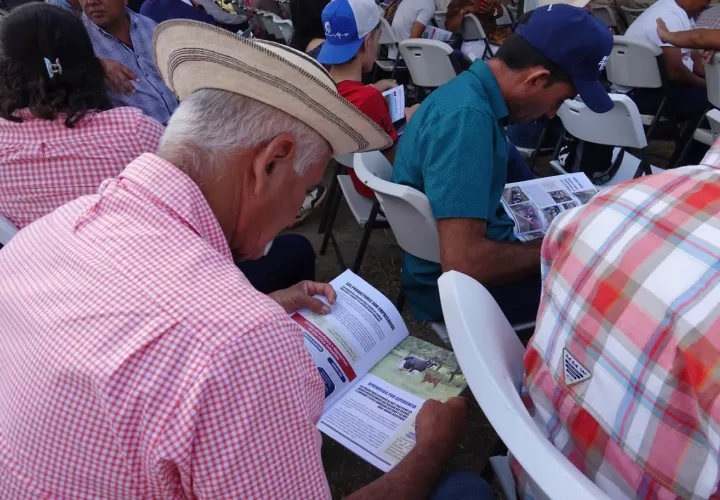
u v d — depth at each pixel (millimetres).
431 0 4773
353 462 1776
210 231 740
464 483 1047
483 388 783
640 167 2365
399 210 1610
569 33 1471
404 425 1121
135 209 718
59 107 1426
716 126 2121
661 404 660
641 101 3453
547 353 839
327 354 1227
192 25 704
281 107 741
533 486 895
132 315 628
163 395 600
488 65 1594
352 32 2438
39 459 659
